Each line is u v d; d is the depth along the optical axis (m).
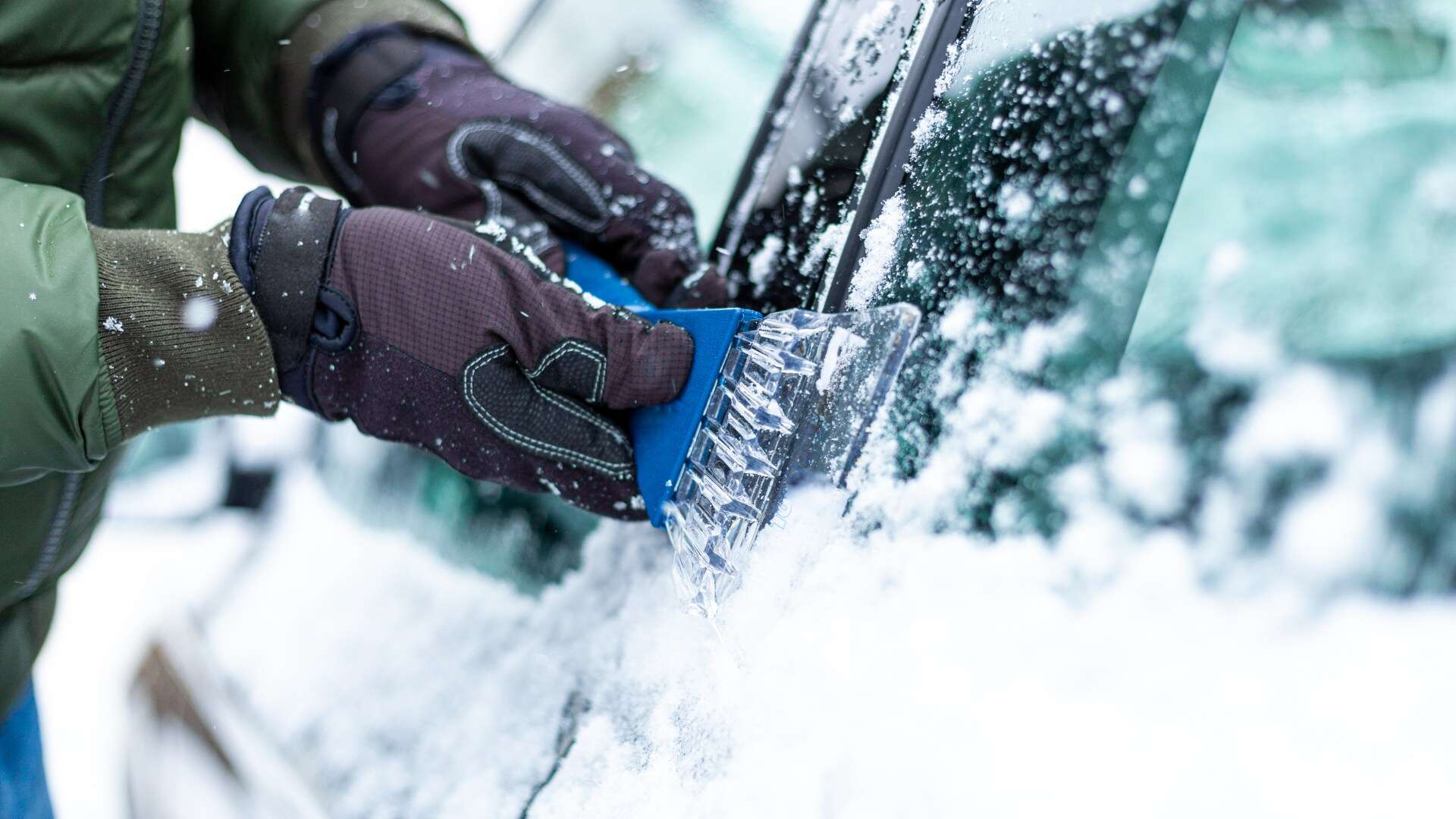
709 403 0.88
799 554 0.80
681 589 0.86
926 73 0.94
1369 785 0.48
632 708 0.92
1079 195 0.74
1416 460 0.54
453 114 1.31
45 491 1.14
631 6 1.81
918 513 0.74
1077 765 0.57
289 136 1.56
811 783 0.69
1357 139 0.63
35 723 1.50
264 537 1.88
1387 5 0.64
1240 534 0.58
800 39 1.15
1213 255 0.66
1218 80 0.70
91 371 0.88
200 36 1.60
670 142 1.62
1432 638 0.50
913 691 0.67
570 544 1.19
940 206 0.85
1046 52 0.82
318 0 1.48
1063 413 0.69
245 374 0.94
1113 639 0.60
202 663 1.63
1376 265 0.59
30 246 0.88
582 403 0.93
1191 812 0.52
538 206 1.23
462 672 1.20
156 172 1.34
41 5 1.10
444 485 1.49
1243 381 0.62
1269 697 0.53
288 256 0.91
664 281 1.12
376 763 1.18
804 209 1.01
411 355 0.91
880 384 0.75
